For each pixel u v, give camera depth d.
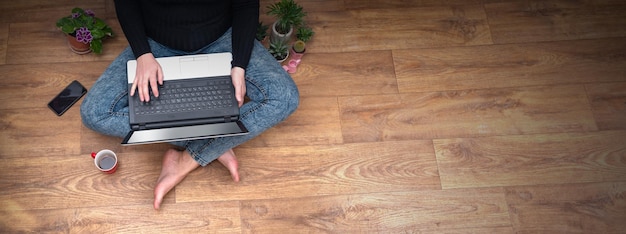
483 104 2.23
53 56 2.13
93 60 2.15
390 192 2.06
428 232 2.02
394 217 2.03
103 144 2.03
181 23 1.78
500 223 2.05
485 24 2.38
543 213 2.07
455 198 2.07
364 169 2.09
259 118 1.83
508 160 2.15
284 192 2.03
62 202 1.94
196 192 1.99
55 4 2.22
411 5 2.39
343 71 2.24
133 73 1.78
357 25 2.33
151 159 2.03
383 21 2.35
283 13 2.09
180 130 1.72
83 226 1.91
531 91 2.27
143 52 1.76
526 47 2.35
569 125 2.22
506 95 2.26
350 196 2.04
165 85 1.76
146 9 1.77
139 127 1.71
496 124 2.20
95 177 1.98
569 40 2.38
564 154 2.17
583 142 2.19
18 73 2.09
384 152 2.12
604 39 2.38
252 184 2.03
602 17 2.42
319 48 2.27
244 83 1.79
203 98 1.76
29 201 1.93
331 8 2.35
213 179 2.02
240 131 1.74
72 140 2.02
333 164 2.09
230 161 1.96
